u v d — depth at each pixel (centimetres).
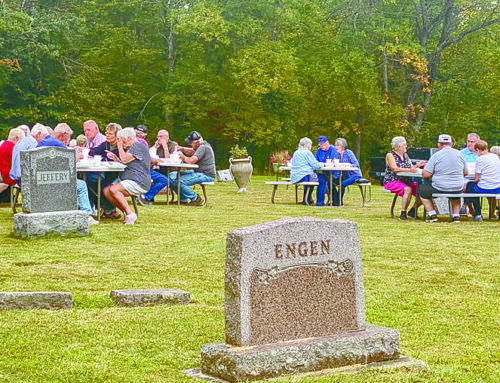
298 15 4322
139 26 4309
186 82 4119
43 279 742
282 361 431
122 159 1245
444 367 471
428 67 4028
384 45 4072
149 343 513
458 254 966
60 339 516
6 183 1322
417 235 1160
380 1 4294
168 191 1662
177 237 1085
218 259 892
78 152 1338
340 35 4188
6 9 3612
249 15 4259
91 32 4238
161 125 4284
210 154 1689
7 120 4116
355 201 1972
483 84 4234
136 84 4262
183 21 3972
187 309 623
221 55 4259
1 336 517
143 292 646
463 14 4125
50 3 4150
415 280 786
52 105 4034
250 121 4338
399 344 482
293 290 449
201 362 447
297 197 1908
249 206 1681
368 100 3909
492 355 509
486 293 725
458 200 1394
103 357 476
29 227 1019
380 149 4631
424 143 4322
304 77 4222
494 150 1590
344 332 468
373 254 956
